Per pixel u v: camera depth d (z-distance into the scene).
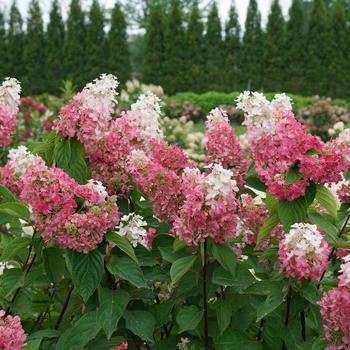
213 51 15.00
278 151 1.46
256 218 1.66
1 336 1.27
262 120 1.50
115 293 1.44
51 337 1.55
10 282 1.51
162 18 14.86
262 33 15.14
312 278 1.31
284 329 1.42
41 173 1.37
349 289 1.25
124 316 1.46
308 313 1.56
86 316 1.43
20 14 15.73
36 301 1.60
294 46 14.82
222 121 1.79
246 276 1.43
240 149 1.76
